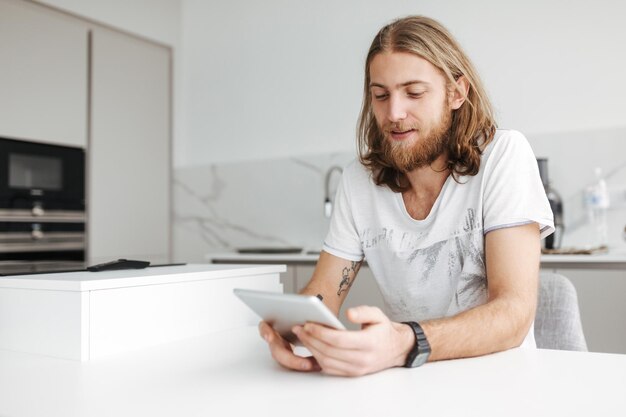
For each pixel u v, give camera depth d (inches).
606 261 95.7
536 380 32.2
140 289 45.5
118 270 53.3
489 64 128.5
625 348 94.0
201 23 167.3
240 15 161.2
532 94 124.2
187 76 169.2
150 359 40.9
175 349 44.4
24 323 44.6
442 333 36.7
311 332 33.1
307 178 146.3
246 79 159.9
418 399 29.3
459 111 51.5
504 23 127.2
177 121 166.9
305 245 146.3
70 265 64.9
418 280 53.5
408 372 34.7
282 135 154.1
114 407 29.5
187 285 49.5
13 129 128.6
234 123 161.5
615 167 113.7
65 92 138.8
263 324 37.7
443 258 52.2
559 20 121.9
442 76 48.9
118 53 151.0
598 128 116.0
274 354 36.4
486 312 39.8
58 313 42.7
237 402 29.6
